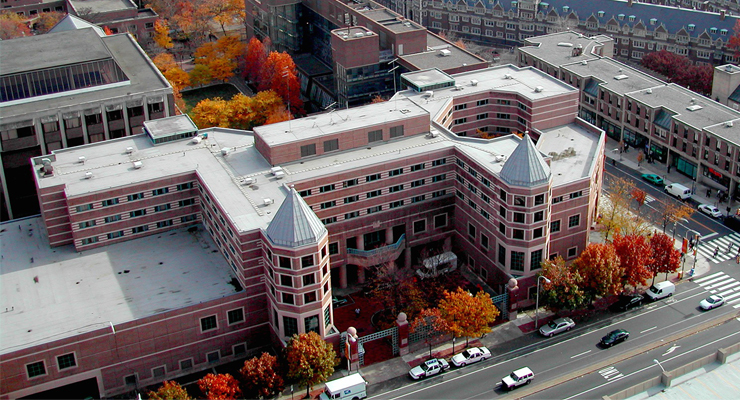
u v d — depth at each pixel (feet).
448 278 535.60
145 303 457.27
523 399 431.84
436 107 611.06
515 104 630.33
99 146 556.10
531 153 484.33
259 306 472.03
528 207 486.79
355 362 459.32
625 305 504.02
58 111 615.16
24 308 455.63
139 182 504.84
